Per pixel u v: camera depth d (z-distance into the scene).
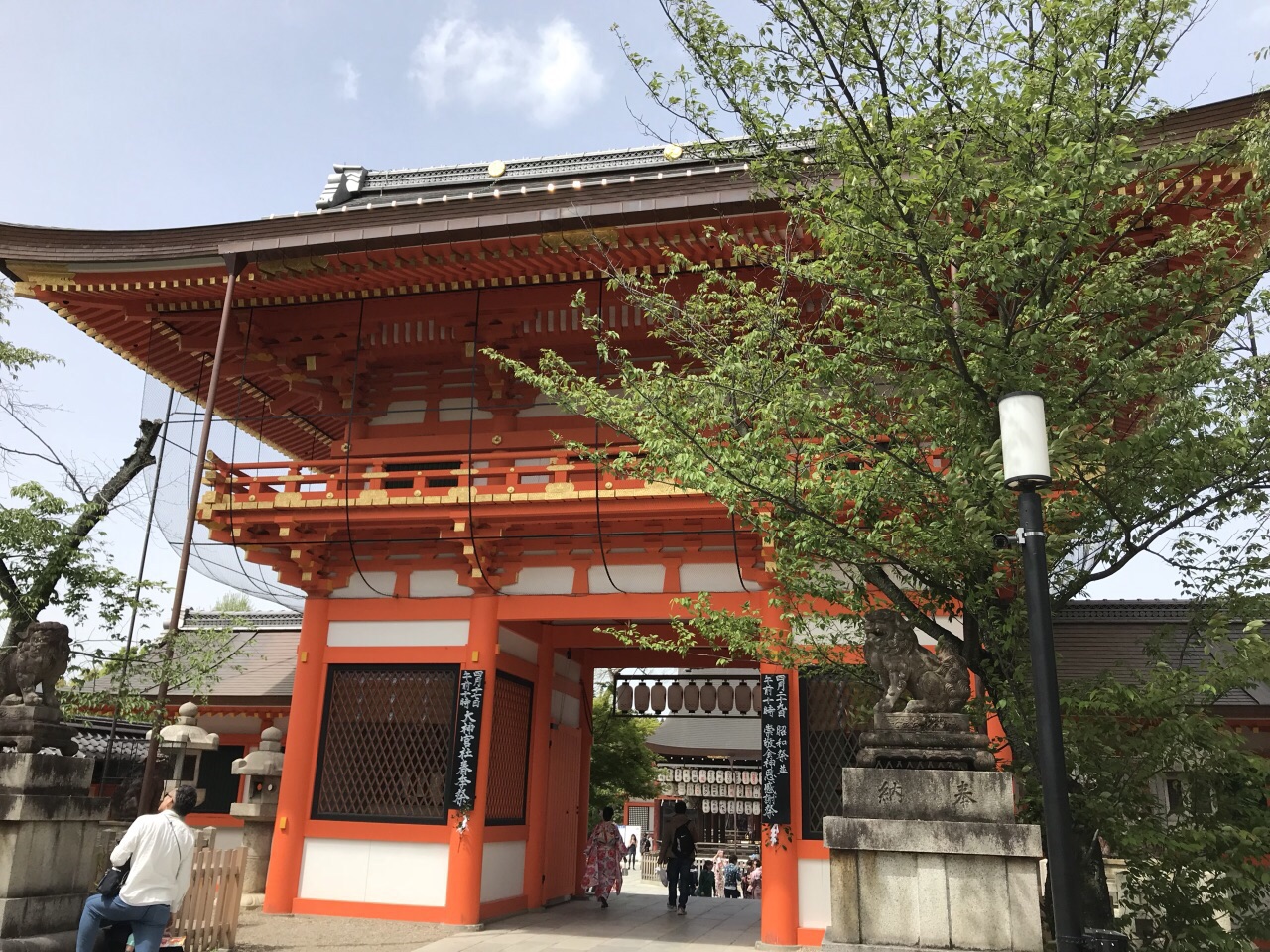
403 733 16.00
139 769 21.00
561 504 15.16
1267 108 8.92
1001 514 7.83
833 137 8.64
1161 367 8.62
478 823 15.00
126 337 18.50
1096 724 8.27
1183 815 8.50
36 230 15.64
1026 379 7.43
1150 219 10.04
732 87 8.58
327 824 15.67
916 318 7.95
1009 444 6.38
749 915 18.47
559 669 19.52
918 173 7.72
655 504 14.80
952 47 8.09
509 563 16.31
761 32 8.20
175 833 8.88
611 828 19.36
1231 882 7.66
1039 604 6.18
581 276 15.31
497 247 14.48
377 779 15.86
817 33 7.93
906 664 8.03
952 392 8.13
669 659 20.50
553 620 16.59
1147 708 7.89
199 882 11.61
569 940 14.11
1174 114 10.34
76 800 10.38
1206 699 9.45
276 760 17.56
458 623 16.27
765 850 13.77
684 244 13.90
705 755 33.06
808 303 14.53
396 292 16.39
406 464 17.83
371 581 16.97
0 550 12.84
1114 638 18.33
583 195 13.61
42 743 10.28
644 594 15.63
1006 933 6.95
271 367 18.59
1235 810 8.08
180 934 11.15
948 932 7.04
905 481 8.57
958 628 13.81
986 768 7.55
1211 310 8.42
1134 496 8.05
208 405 14.16
